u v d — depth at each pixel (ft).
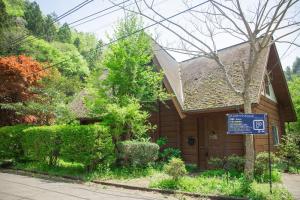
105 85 48.75
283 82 62.75
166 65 61.41
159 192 31.78
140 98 49.16
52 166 48.78
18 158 56.29
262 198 26.61
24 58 66.69
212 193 29.45
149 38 49.55
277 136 63.36
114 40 48.70
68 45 222.69
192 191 30.48
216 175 39.68
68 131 44.60
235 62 56.65
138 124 47.57
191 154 53.01
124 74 47.50
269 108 59.82
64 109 64.03
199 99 52.16
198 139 52.44
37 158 50.67
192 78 60.90
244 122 29.19
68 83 110.22
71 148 43.73
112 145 42.80
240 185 29.19
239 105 44.21
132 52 48.62
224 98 48.16
